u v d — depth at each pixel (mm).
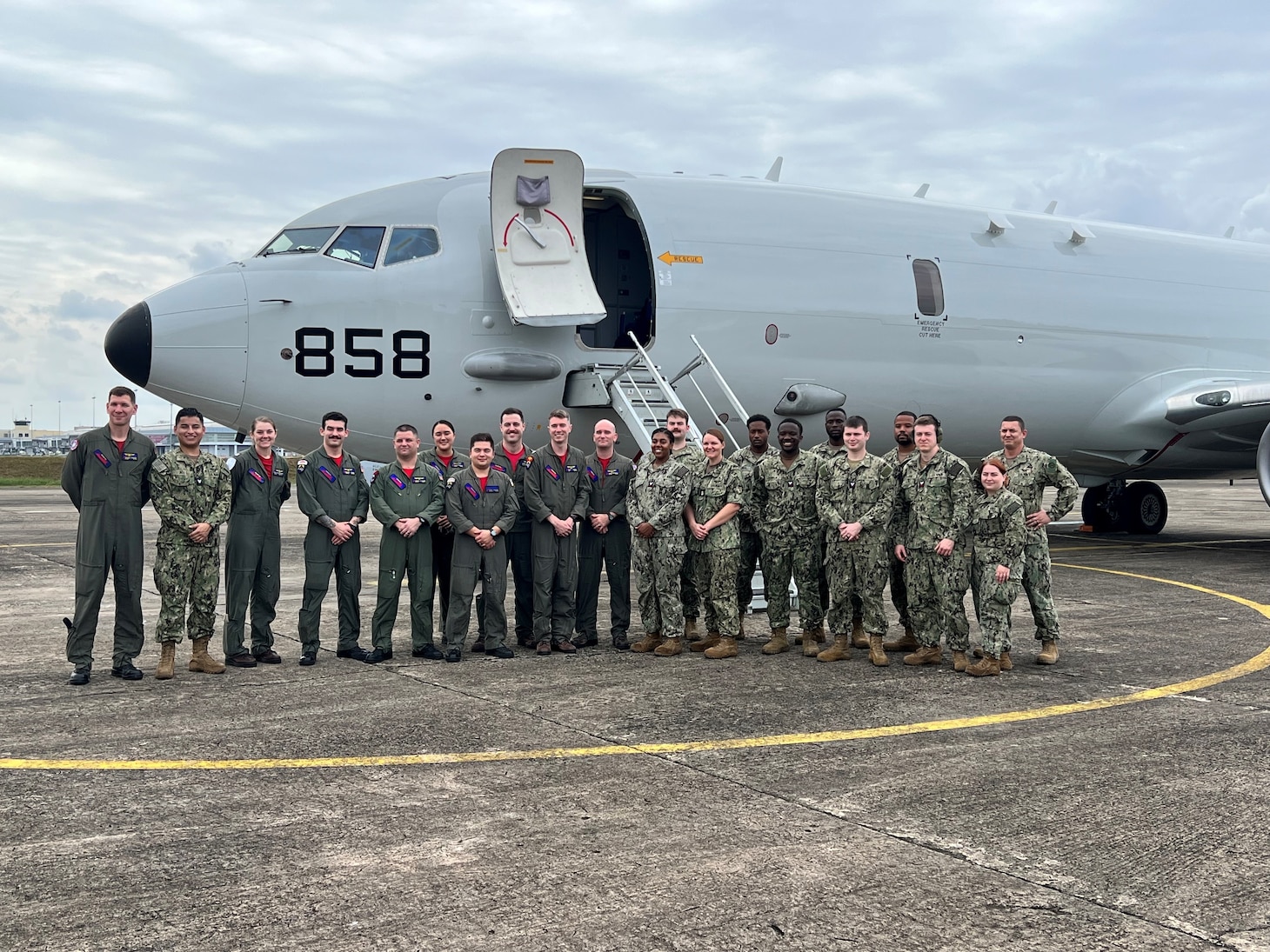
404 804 4770
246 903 3744
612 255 13789
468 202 12586
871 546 7891
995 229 15102
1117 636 9141
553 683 7320
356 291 11766
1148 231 17047
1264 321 16594
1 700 6773
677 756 5555
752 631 9578
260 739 5848
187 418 7391
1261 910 3730
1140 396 15633
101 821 4566
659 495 8117
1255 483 47625
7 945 3428
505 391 12172
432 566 8289
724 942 3469
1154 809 4746
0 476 59656
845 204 14305
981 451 15477
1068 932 3553
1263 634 9195
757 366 13031
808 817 4625
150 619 10047
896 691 7098
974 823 4555
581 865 4090
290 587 12234
